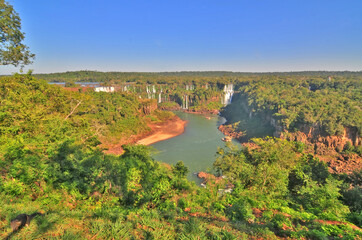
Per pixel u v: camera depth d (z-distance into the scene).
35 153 11.47
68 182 10.59
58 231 5.62
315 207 11.09
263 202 11.34
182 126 94.75
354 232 7.20
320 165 22.02
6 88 18.83
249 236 6.79
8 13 14.11
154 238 5.70
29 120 14.53
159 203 11.26
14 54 15.02
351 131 58.62
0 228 5.41
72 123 22.20
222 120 116.12
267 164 17.56
